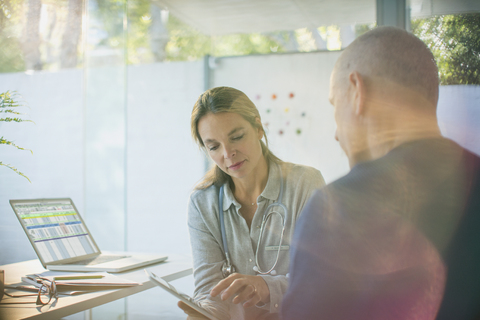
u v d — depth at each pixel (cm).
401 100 52
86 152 300
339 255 49
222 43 454
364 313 48
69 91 287
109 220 309
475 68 175
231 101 108
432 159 50
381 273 48
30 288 102
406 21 204
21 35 246
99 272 125
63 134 283
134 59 410
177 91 367
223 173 120
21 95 254
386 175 50
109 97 310
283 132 337
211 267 115
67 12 263
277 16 335
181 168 361
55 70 281
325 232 50
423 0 195
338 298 49
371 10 312
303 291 50
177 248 358
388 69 52
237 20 353
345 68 56
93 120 301
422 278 48
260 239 114
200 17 348
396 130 52
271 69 344
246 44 455
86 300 91
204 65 358
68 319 221
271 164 118
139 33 399
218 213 118
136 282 106
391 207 48
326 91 330
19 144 256
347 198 50
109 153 310
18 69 254
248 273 115
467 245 48
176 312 252
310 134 331
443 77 178
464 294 48
